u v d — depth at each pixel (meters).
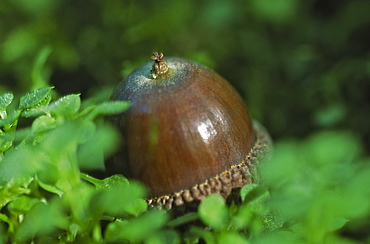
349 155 0.13
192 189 0.14
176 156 0.14
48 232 0.13
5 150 0.13
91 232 0.13
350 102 0.19
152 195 0.14
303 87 0.20
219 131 0.14
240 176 0.14
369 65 0.19
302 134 0.19
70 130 0.13
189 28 0.21
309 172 0.14
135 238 0.13
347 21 0.20
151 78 0.14
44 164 0.13
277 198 0.13
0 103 0.14
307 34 0.21
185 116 0.14
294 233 0.13
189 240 0.13
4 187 0.13
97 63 0.21
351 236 0.15
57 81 0.21
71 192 0.13
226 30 0.21
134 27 0.21
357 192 0.12
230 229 0.13
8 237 0.14
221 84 0.14
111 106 0.13
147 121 0.14
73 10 0.21
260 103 0.19
